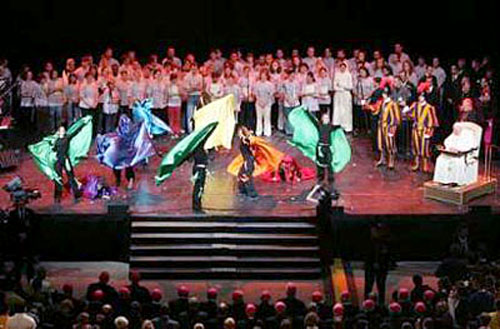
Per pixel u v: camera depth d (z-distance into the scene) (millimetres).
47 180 41469
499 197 39969
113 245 38062
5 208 38469
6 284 33125
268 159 40500
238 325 30047
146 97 45781
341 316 30438
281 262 37219
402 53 47375
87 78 45219
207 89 45625
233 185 41125
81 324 28922
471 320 29922
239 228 37969
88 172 42344
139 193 40219
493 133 43875
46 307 30672
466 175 39656
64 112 45969
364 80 46156
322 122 40406
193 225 37969
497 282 33000
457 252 34500
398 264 38250
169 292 36094
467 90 44125
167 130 42281
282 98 46062
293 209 38781
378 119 43000
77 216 37875
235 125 41281
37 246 37906
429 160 44062
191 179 41719
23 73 45875
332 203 39031
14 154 42656
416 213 38250
